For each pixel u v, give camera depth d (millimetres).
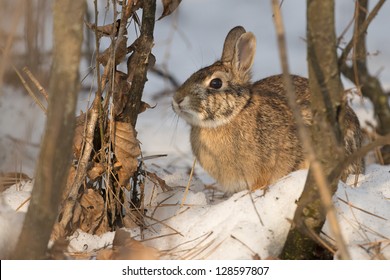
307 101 10531
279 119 10289
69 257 7793
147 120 15141
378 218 8336
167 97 14625
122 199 9203
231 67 10492
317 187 7062
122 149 8852
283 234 8109
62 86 6168
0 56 8523
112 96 8680
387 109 12172
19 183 9898
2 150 10336
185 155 13242
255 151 10164
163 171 11688
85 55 12273
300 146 10234
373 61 16172
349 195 8602
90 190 8867
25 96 11969
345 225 8086
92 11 14039
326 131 6812
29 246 6688
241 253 7742
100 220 8906
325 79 6730
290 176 8672
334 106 6809
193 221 8938
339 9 17203
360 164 10469
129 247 8117
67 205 8625
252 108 10289
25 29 9211
